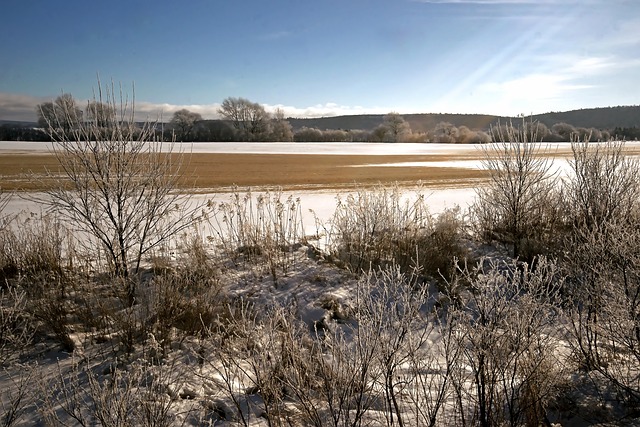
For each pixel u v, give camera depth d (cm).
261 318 557
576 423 396
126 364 449
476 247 873
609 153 842
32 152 4047
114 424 321
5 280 591
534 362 381
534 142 874
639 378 430
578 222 760
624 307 441
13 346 472
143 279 638
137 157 616
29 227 715
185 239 716
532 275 422
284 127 9394
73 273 627
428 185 2028
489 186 1046
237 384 429
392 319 391
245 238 791
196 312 536
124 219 627
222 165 3145
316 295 631
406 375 433
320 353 381
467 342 420
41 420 366
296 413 381
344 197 1611
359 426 354
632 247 487
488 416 357
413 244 777
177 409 385
